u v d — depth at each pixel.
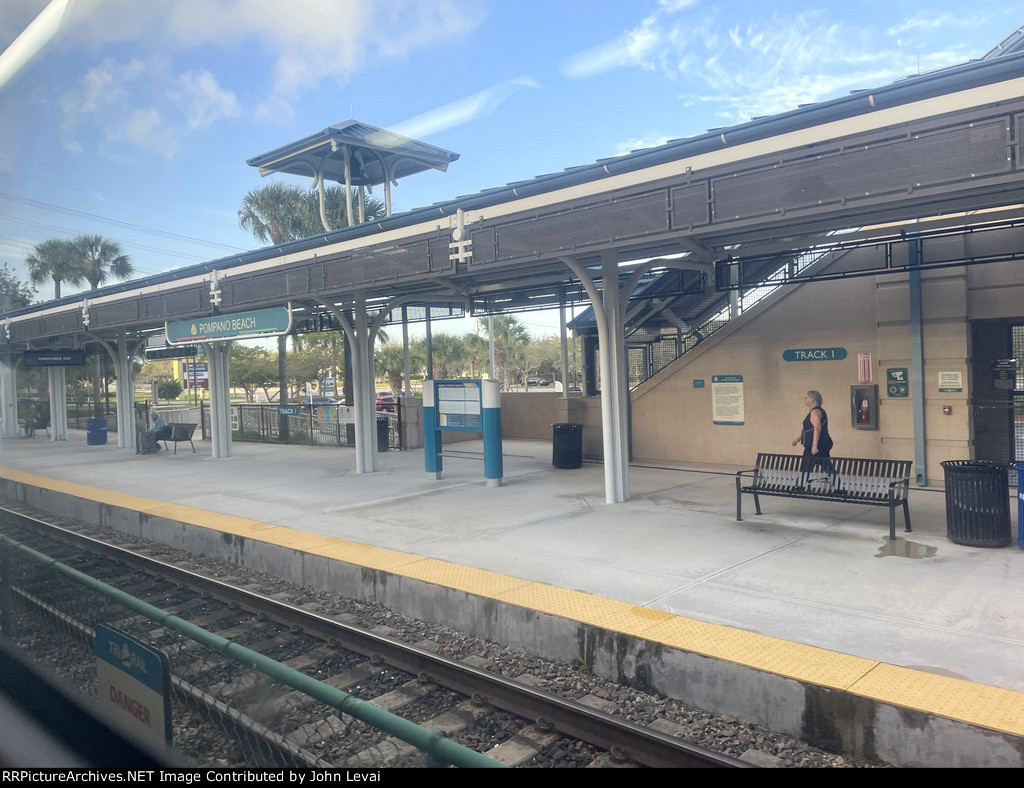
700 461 13.31
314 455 18.12
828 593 5.97
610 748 4.16
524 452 17.22
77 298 17.94
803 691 4.22
